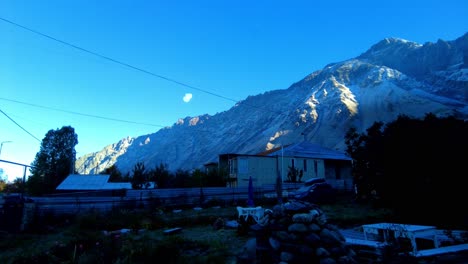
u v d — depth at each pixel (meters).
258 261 6.94
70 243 9.68
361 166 15.31
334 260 6.40
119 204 24.42
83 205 23.17
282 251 6.67
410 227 8.62
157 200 26.41
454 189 11.27
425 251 7.67
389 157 13.19
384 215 15.05
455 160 11.21
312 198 24.56
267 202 27.47
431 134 12.21
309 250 6.47
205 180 37.47
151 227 16.20
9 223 17.47
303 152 49.00
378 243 8.19
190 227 16.27
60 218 21.38
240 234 12.50
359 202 23.08
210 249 9.91
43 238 14.88
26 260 8.62
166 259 8.00
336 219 15.18
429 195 11.86
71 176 37.81
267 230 7.29
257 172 41.50
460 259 7.08
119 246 8.88
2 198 18.08
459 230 10.20
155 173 40.47
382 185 13.65
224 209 24.19
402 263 6.77
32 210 19.75
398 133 13.31
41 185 45.50
